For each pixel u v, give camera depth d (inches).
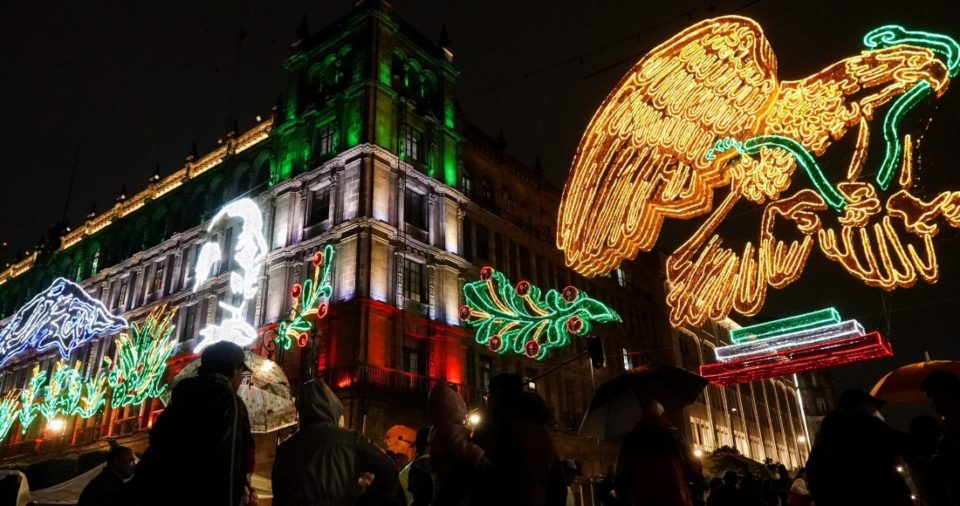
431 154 1266.0
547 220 1599.4
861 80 482.3
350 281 1035.9
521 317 1119.6
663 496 202.5
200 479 131.9
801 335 697.6
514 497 167.5
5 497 320.2
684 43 564.7
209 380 143.5
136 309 1455.5
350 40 1289.4
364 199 1084.5
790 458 2421.3
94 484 267.1
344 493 167.3
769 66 520.7
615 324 1652.3
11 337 1695.4
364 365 959.6
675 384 248.8
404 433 535.8
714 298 519.8
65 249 1884.8
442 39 1441.9
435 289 1164.5
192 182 1505.9
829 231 470.0
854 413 200.8
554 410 1352.1
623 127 584.7
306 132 1258.6
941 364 341.4
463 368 1157.7
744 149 526.9
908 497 188.2
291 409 462.3
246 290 1143.0
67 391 1448.1
